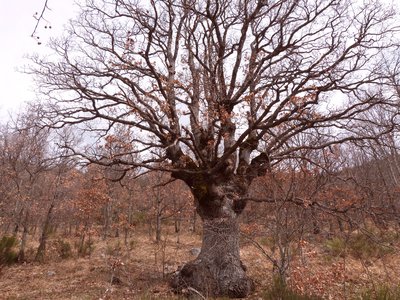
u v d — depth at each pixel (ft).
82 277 35.73
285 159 31.53
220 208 31.30
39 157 49.60
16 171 52.65
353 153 57.36
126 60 34.04
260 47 38.81
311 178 31.17
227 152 29.17
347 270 30.96
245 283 29.19
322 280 24.50
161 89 32.27
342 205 29.84
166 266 39.55
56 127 32.48
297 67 33.99
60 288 31.99
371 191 34.22
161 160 33.55
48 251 47.91
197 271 29.78
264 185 31.83
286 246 24.93
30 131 45.91
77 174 47.16
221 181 32.19
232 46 38.04
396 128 31.04
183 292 28.25
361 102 30.83
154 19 31.89
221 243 30.55
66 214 70.08
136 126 31.24
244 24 36.24
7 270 39.96
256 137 34.40
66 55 33.40
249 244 46.16
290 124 33.19
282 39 36.04
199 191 31.14
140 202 79.56
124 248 51.29
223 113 29.55
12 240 43.73
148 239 62.18
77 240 59.41
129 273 35.86
